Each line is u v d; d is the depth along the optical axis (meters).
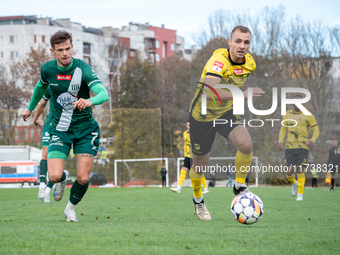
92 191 28.77
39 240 5.82
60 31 8.19
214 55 9.35
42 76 8.51
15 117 51.09
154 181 46.81
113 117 47.81
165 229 7.12
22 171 47.81
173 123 69.19
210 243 5.61
